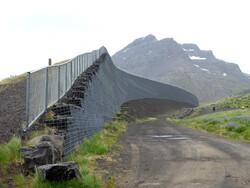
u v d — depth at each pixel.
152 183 10.56
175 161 14.36
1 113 14.73
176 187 10.09
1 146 9.85
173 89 127.56
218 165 13.34
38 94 13.34
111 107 47.38
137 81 91.94
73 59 23.66
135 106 81.94
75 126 15.27
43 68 13.84
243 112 46.50
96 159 13.98
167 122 51.62
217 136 26.45
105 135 24.20
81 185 8.62
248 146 19.25
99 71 36.69
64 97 18.64
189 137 25.52
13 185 8.18
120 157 15.15
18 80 27.19
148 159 14.87
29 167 9.25
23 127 12.08
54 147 10.39
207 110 79.12
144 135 27.47
